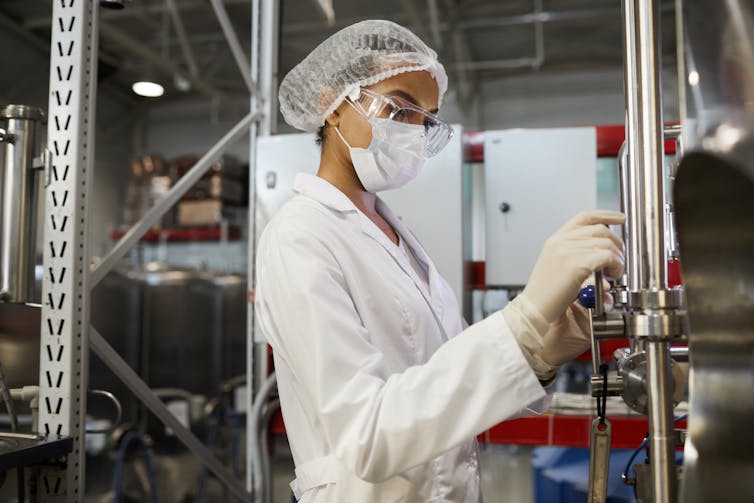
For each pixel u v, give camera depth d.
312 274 0.81
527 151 1.89
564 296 0.67
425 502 0.89
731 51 0.41
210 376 4.32
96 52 1.38
